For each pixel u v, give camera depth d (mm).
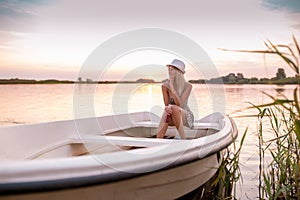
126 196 1790
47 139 2713
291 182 2529
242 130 6363
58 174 1381
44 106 12297
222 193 3012
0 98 14789
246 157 4801
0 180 1279
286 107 1658
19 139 2457
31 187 1315
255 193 3455
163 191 2061
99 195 1634
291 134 2506
